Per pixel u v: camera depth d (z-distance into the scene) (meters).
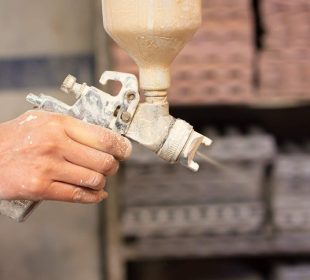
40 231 2.65
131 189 2.32
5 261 2.66
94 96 1.00
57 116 0.99
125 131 0.99
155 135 0.98
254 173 2.33
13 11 2.53
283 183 2.31
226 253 2.34
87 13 2.55
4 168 0.99
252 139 2.29
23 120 1.00
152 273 2.78
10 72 2.57
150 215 2.33
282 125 2.77
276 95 2.21
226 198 2.35
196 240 2.36
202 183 2.33
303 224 2.34
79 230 2.66
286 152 2.44
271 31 2.18
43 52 2.57
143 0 0.92
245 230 2.36
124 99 0.98
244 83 2.20
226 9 2.16
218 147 2.28
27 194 0.99
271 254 2.58
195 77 2.19
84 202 1.03
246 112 2.75
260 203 2.34
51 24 2.55
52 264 2.68
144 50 0.95
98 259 2.69
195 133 0.98
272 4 2.16
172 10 0.92
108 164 0.99
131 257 2.34
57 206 2.63
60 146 0.98
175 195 2.33
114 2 0.93
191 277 2.68
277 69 2.20
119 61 2.16
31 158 0.98
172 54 0.97
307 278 2.41
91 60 2.58
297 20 2.16
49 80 2.59
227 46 2.18
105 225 2.54
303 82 2.20
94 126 0.98
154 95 0.98
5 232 2.64
